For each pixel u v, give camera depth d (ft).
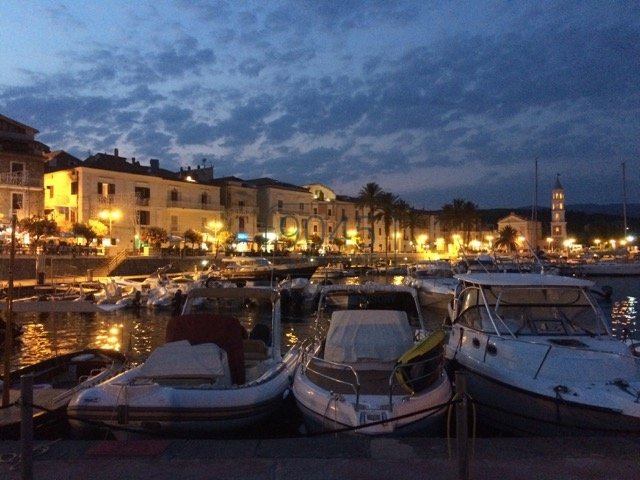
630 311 118.01
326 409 26.76
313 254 266.36
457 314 40.91
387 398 26.76
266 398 29.73
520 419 29.86
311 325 94.43
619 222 624.59
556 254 319.47
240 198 264.31
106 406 27.12
